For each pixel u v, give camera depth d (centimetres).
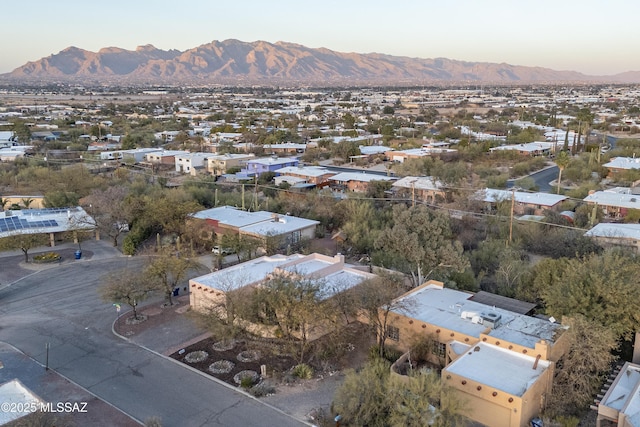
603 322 3469
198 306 4488
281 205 7888
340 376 3541
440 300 4162
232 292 4003
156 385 3428
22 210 7031
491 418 2936
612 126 18312
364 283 4094
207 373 3569
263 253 5959
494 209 7600
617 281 3531
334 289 4091
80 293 4959
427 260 4747
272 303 3694
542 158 11819
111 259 5953
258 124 19675
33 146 13600
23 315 4475
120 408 3172
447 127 17825
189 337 4081
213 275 4734
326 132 17050
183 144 14775
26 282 5238
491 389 2900
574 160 11162
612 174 10150
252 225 6394
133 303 4375
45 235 6281
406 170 10269
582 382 3125
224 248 6066
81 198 8494
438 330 3609
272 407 3197
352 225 6450
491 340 3388
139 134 16188
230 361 3725
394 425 2725
